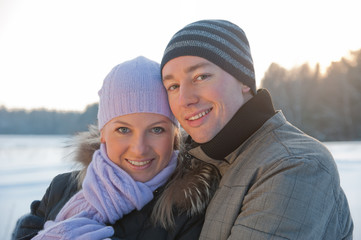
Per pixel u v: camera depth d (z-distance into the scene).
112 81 1.52
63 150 1.80
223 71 1.29
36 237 1.32
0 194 5.50
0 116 50.88
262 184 1.10
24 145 20.47
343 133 28.05
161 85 1.51
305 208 1.03
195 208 1.33
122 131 1.49
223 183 1.29
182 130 1.72
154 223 1.38
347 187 5.68
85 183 1.50
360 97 30.91
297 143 1.19
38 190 5.88
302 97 31.78
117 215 1.42
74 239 1.25
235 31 1.39
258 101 1.32
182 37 1.32
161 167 1.51
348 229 1.29
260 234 1.03
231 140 1.27
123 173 1.46
